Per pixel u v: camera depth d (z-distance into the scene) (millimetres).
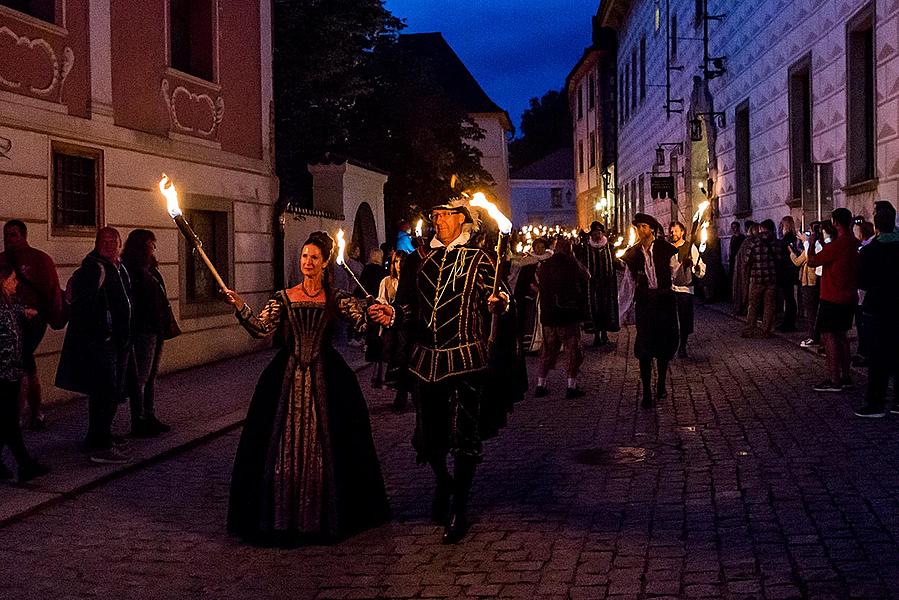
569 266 10492
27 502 6426
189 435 8672
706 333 16609
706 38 24781
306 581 5000
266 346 16406
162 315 8648
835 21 15617
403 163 29203
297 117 23938
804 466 7016
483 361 5676
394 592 4781
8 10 10000
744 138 22719
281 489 5574
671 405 9836
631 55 40625
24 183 10250
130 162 12367
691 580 4754
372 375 12875
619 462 7402
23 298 8500
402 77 29969
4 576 5145
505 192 57594
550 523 5840
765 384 10891
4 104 9922
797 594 4512
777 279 15547
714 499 6234
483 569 5062
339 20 24156
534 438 8422
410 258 5887
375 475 5836
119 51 12195
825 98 16234
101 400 7637
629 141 41719
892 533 5367
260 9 16469
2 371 6855
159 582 5039
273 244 16922
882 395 8719
